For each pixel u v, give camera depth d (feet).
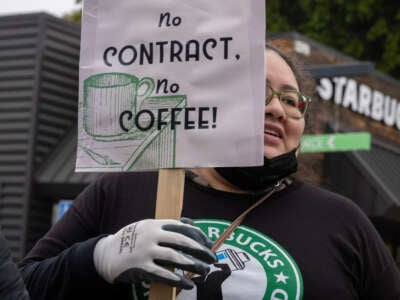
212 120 7.89
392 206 30.86
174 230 7.34
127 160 8.07
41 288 8.05
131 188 8.82
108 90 8.22
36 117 34.47
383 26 52.39
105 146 8.16
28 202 33.83
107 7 8.37
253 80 7.86
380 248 8.85
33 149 34.24
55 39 35.55
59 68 35.65
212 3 8.04
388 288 8.75
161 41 8.12
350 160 31.78
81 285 7.85
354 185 31.71
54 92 35.37
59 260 8.02
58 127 35.55
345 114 33.73
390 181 32.32
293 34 34.86
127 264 7.32
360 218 8.82
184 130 7.94
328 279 8.21
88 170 8.18
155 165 7.96
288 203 8.64
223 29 7.96
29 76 34.83
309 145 30.68
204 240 7.34
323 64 36.17
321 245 8.39
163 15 8.15
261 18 7.88
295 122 8.77
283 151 8.68
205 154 7.87
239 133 7.82
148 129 8.04
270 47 9.48
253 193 8.61
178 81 8.02
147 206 8.62
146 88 8.09
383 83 35.78
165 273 7.20
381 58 54.29
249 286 8.02
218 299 7.99
